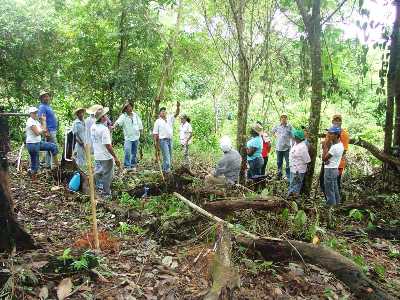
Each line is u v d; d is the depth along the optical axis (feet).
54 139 32.63
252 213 21.33
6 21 42.22
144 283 14.58
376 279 17.94
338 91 30.32
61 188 27.17
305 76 29.19
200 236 18.80
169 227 19.25
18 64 45.19
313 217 23.36
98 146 26.66
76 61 49.70
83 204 24.32
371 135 53.26
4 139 15.96
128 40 48.62
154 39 47.37
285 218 20.71
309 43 27.09
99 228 20.13
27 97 47.32
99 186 27.55
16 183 27.73
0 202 15.40
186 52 54.85
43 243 17.29
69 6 49.11
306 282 16.24
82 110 30.81
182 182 26.71
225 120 70.85
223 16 36.94
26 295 12.80
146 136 51.37
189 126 45.06
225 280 13.39
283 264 17.30
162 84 47.85
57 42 46.98
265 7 34.04
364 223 25.45
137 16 46.29
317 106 27.53
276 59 36.76
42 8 46.26
